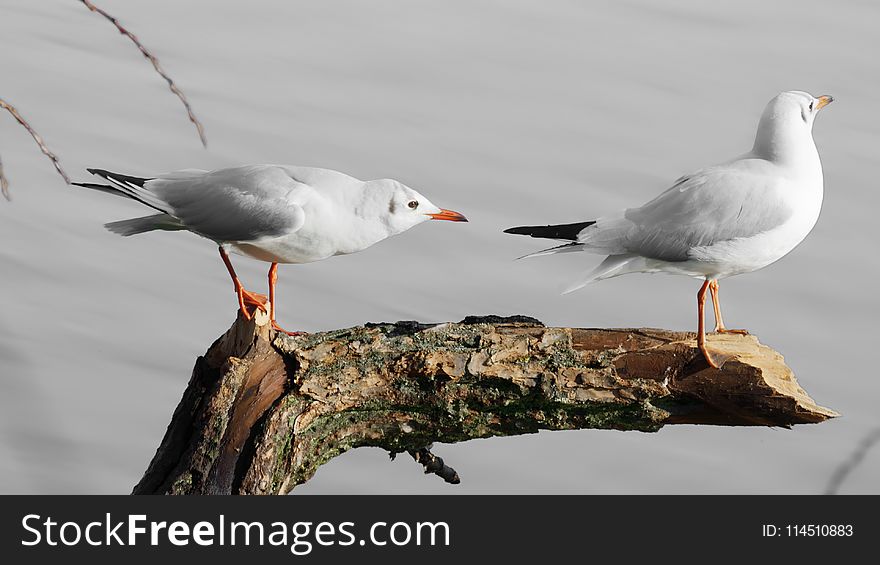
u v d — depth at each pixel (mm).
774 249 10773
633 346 10312
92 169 11469
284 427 10023
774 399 10078
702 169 11102
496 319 10758
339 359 10195
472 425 10461
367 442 10688
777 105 10961
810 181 10820
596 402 10195
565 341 10352
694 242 10672
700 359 10219
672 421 10484
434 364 10109
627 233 10930
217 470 10008
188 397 10695
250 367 10117
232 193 10922
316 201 10852
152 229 11898
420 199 11133
